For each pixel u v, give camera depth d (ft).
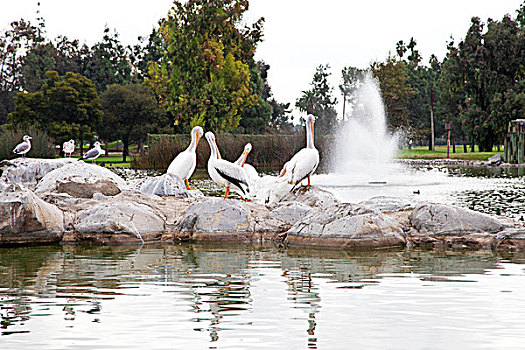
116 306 25.20
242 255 38.63
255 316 23.71
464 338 21.01
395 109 300.40
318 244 41.45
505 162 192.24
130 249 41.34
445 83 315.17
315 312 24.26
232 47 238.07
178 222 46.57
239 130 291.58
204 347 20.08
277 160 156.04
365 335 21.34
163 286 29.04
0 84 362.74
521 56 244.83
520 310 24.53
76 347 20.12
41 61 352.08
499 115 234.79
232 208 45.91
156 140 166.20
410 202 49.24
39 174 66.69
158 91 241.76
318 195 52.65
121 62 360.48
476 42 255.91
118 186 56.65
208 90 229.25
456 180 108.27
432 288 28.55
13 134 139.95
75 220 45.50
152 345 20.30
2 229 42.19
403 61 350.64
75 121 259.39
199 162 149.79
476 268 33.78
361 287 28.78
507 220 44.47
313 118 55.83
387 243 41.45
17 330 21.95
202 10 228.84
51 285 29.35
